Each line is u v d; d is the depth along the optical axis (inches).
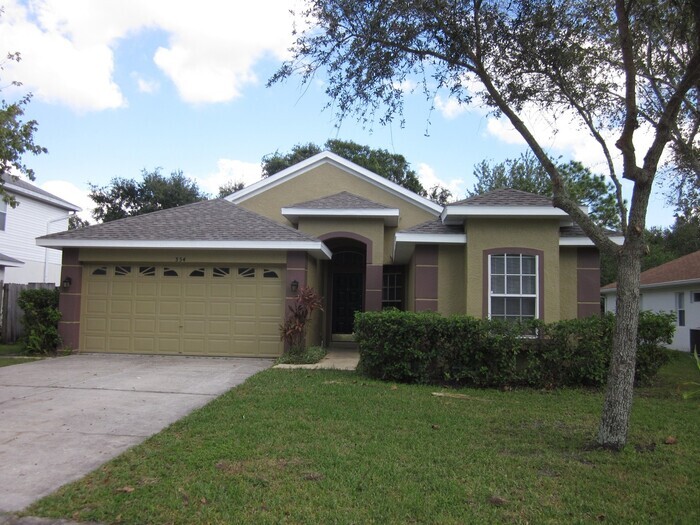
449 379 362.6
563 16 298.0
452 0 278.7
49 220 888.3
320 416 265.4
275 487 175.3
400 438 230.2
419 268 476.1
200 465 194.2
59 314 497.7
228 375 391.5
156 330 500.4
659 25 313.0
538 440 232.4
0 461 201.0
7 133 397.1
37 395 315.9
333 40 290.4
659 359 382.3
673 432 250.8
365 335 382.9
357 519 153.7
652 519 156.4
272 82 295.0
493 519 154.8
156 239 489.1
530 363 358.9
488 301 445.7
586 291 468.1
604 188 1032.2
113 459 202.2
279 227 516.1
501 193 469.1
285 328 471.5
